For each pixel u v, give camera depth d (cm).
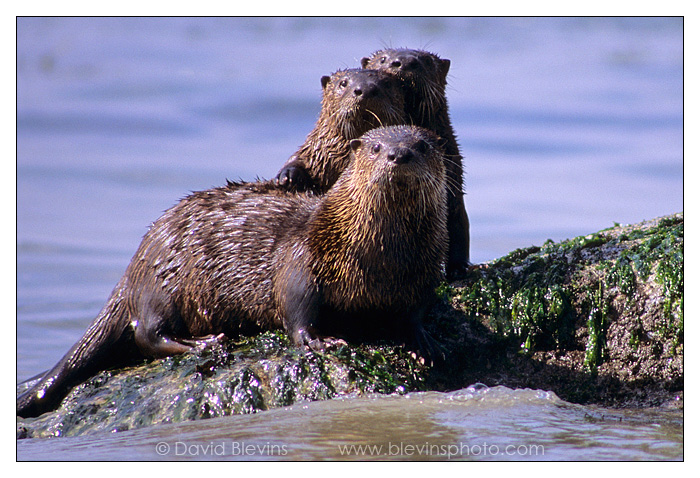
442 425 1183
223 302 1430
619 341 1380
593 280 1428
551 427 1193
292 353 1319
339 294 1330
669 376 1336
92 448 1174
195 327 1468
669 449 1114
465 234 1661
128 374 1409
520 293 1443
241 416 1245
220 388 1289
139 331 1490
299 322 1341
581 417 1242
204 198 1528
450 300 1483
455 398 1273
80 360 1508
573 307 1416
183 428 1220
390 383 1291
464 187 1709
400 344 1374
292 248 1373
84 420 1325
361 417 1203
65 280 2497
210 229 1470
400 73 1666
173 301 1470
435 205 1315
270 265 1396
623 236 1515
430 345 1355
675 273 1375
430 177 1287
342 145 1647
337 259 1320
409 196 1266
